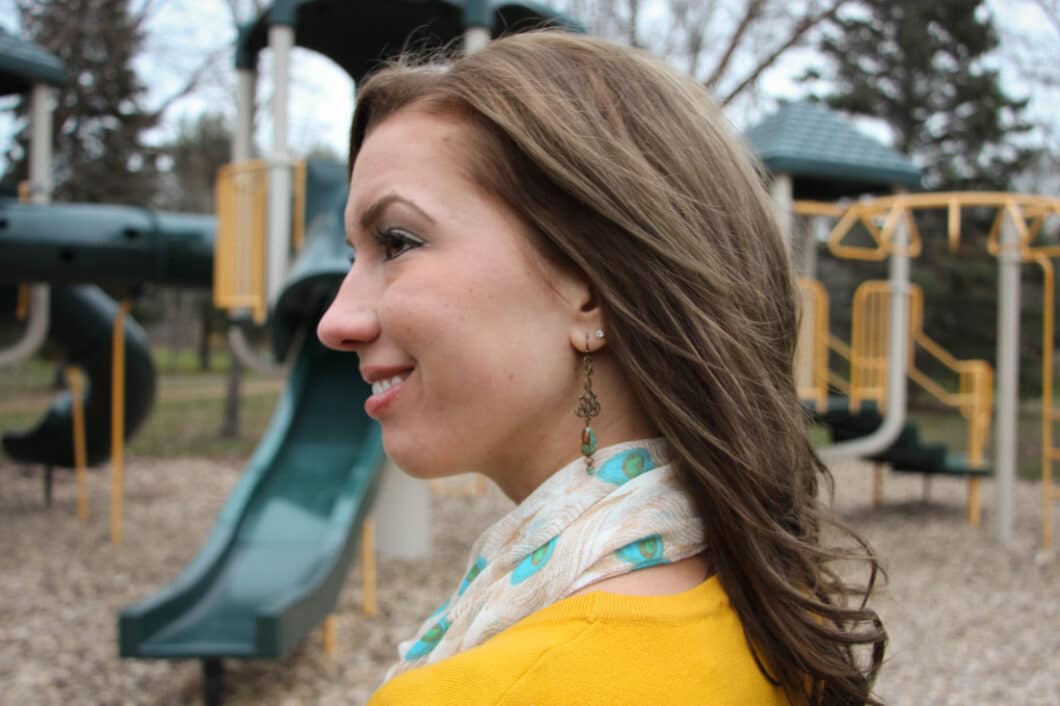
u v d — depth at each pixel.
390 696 0.61
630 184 0.70
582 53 0.76
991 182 19.31
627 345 0.71
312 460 5.25
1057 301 18.45
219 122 23.48
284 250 5.89
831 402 8.48
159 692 4.15
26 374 24.28
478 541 0.83
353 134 0.80
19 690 4.15
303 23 6.04
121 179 17.42
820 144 8.03
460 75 0.73
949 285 18.91
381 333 0.72
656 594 0.69
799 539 0.82
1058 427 17.45
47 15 11.49
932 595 6.01
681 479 0.74
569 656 0.62
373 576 6.04
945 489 10.69
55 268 6.69
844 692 0.78
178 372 28.61
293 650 4.64
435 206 0.70
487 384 0.69
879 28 20.16
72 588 5.83
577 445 0.74
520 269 0.70
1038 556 7.12
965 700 4.28
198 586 4.05
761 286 0.81
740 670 0.70
